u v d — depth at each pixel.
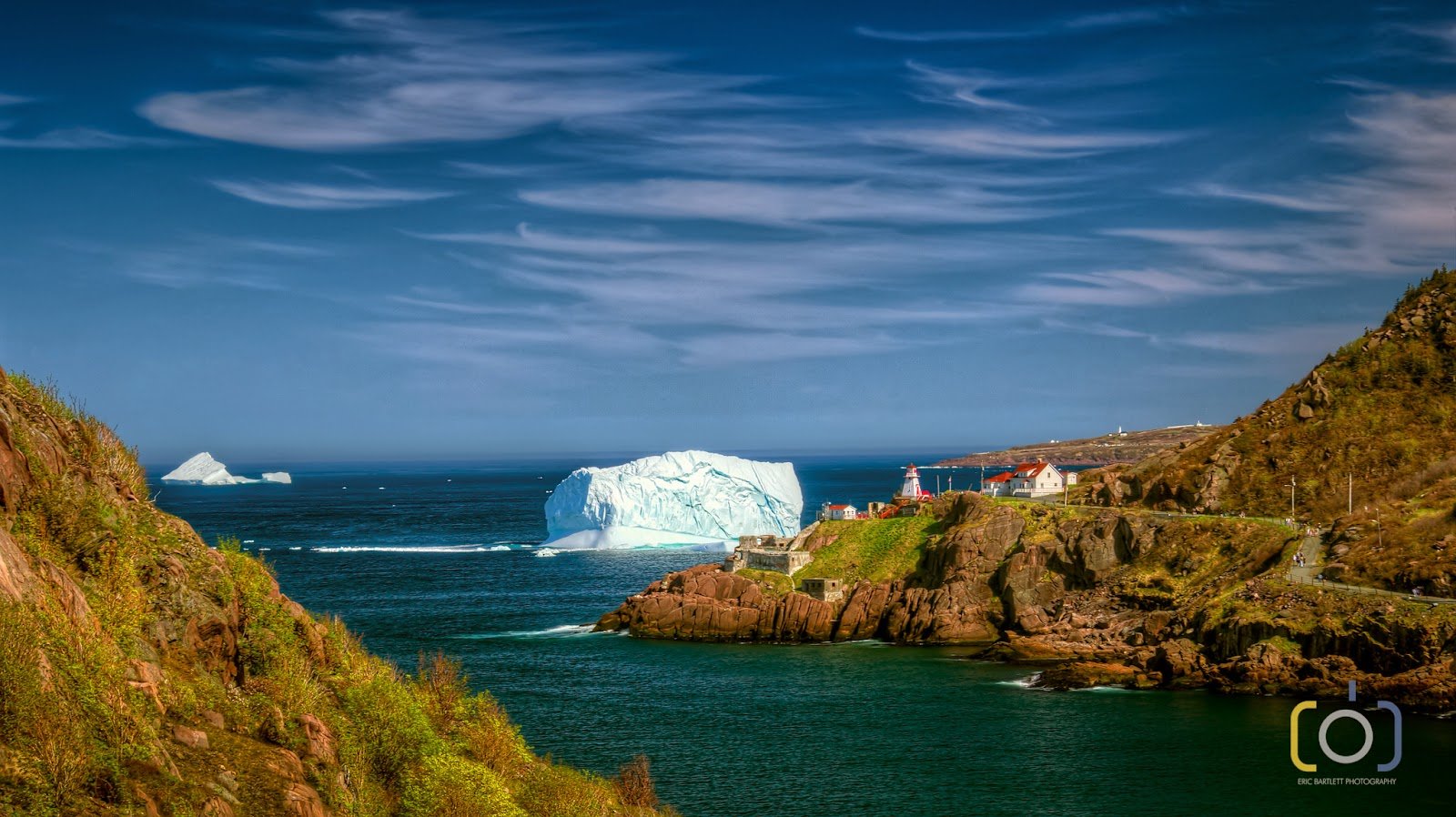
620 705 123.44
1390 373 182.88
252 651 41.75
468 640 165.50
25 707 28.55
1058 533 164.12
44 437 37.62
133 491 41.78
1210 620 133.88
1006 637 154.50
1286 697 119.94
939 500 188.12
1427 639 116.56
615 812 63.31
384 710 46.78
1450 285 196.75
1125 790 92.00
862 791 92.75
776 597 168.88
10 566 31.55
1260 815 86.19
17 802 26.86
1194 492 174.25
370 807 40.94
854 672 140.25
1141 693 125.50
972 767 98.94
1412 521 138.38
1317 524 153.00
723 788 93.81
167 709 35.03
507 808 47.25
